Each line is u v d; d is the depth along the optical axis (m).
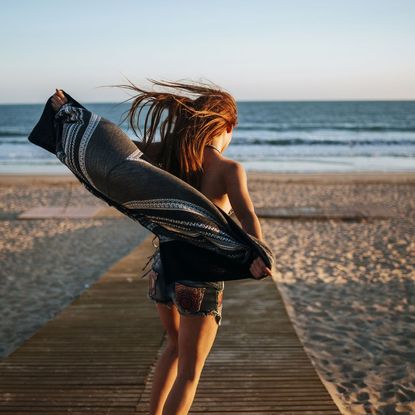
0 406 3.10
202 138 2.07
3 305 6.16
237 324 4.68
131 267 7.00
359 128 57.19
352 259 8.07
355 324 5.22
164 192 1.88
